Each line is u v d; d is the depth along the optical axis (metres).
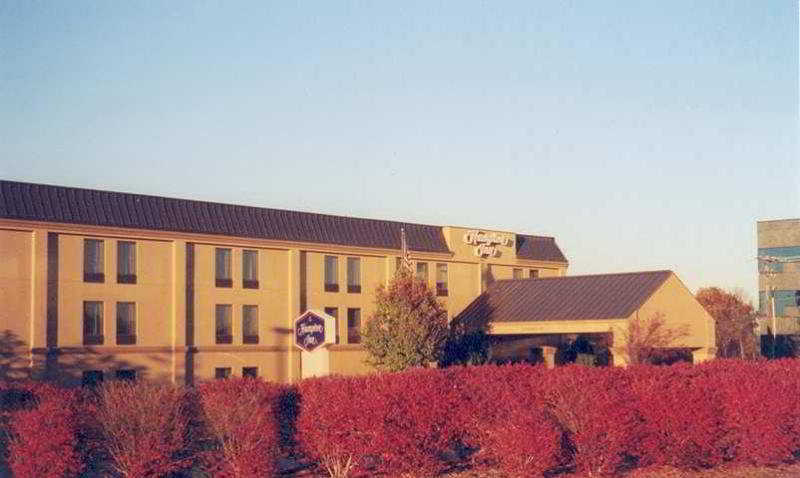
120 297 45.66
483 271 61.31
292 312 52.19
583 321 46.88
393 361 48.47
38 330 42.62
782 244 78.75
